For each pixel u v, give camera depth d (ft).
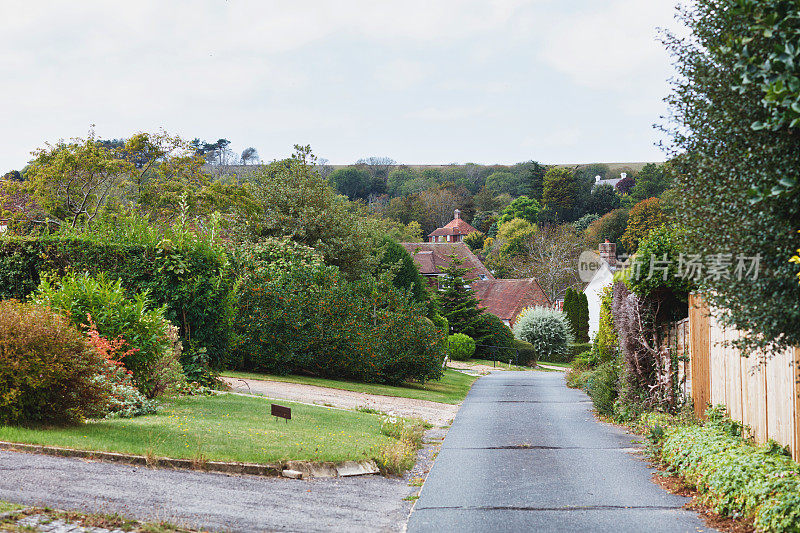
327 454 31.63
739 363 32.94
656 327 48.08
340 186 444.96
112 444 28.96
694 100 21.29
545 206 326.24
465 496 27.25
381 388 72.38
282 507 23.90
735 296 20.11
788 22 16.34
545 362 159.22
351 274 122.42
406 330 79.97
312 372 77.77
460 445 40.63
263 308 72.49
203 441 31.63
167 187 108.78
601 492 27.73
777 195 17.54
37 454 27.04
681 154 21.89
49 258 53.52
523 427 48.29
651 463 34.04
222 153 395.14
